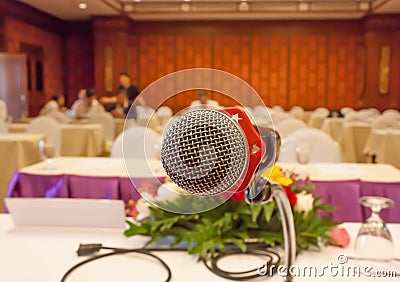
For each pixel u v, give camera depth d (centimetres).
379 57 948
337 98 1040
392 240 121
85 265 112
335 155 283
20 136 400
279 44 1038
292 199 116
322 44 1027
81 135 555
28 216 136
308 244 119
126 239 130
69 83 1115
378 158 501
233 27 1040
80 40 1098
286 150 282
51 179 236
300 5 928
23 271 108
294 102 1051
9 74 830
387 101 957
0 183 369
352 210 209
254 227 121
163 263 111
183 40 1051
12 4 818
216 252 121
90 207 133
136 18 1020
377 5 864
